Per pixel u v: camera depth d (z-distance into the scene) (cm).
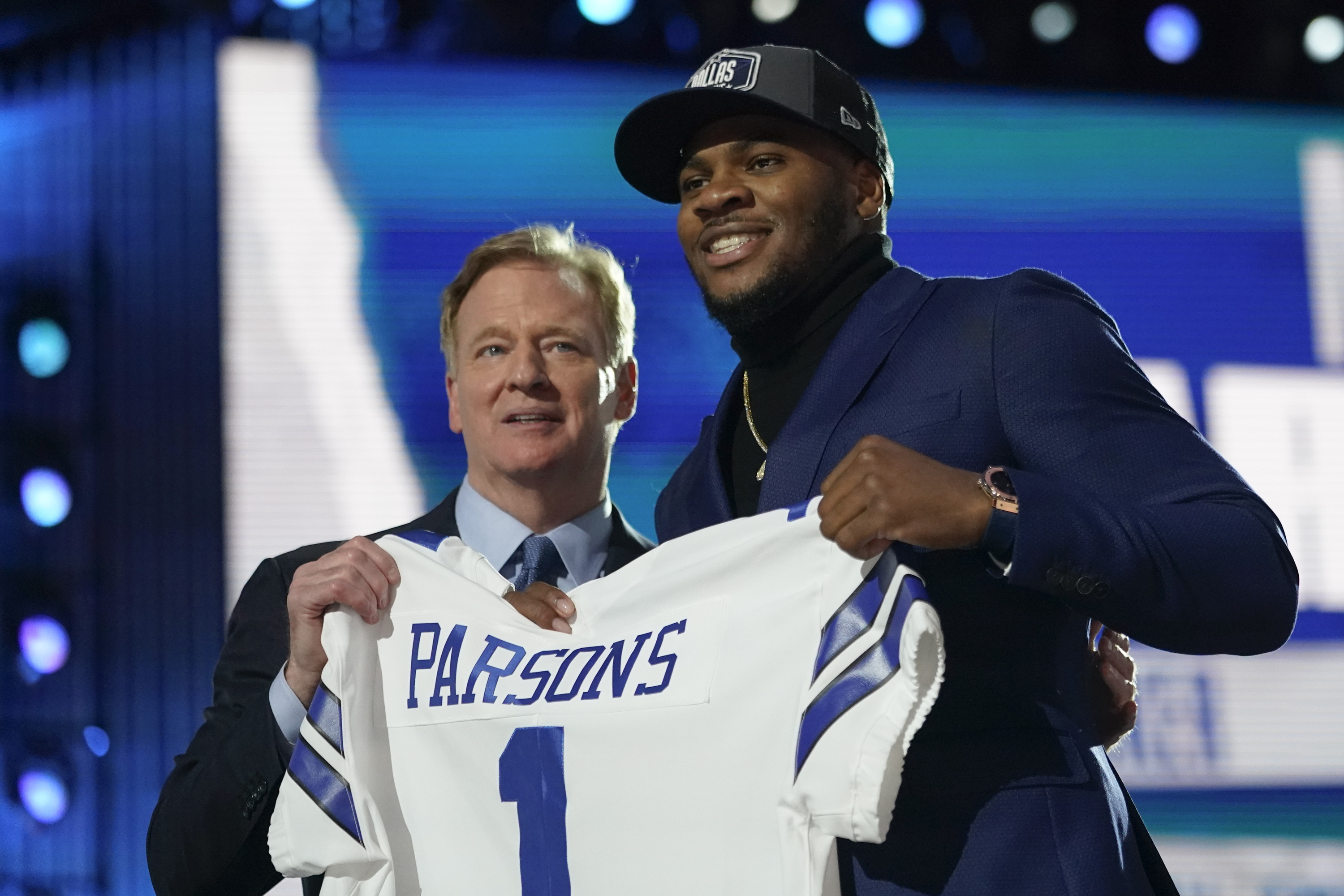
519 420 612
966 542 402
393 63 1725
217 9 1662
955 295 484
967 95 1792
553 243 654
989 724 438
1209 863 1678
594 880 464
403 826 493
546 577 627
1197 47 1820
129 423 1680
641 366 1694
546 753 480
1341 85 1842
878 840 402
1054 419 441
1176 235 1805
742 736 452
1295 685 1719
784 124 510
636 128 533
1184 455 434
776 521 459
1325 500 1777
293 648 509
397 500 1675
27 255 1717
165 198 1697
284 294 1691
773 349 528
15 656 1659
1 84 1744
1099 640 539
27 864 1630
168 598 1645
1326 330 1812
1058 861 420
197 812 537
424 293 1703
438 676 502
